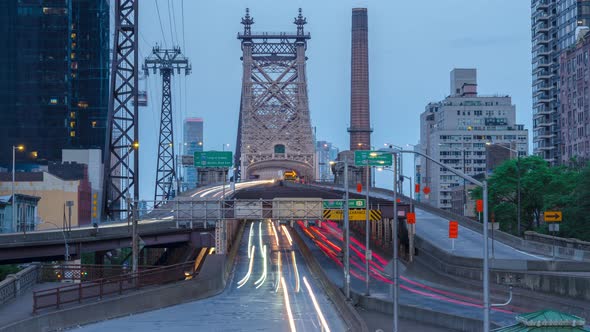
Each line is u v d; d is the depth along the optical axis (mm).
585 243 98750
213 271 86938
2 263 98375
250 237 150750
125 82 123125
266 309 72062
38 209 171125
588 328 27547
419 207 161625
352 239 144750
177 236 116188
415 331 59281
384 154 79188
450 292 84125
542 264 80375
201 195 161625
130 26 123875
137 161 120688
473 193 157875
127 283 72812
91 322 61844
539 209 145500
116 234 105500
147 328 59938
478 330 55656
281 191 150875
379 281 95625
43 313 55969
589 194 119312
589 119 186875
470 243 110750
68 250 96562
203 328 60406
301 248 129375
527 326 27594
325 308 72688
